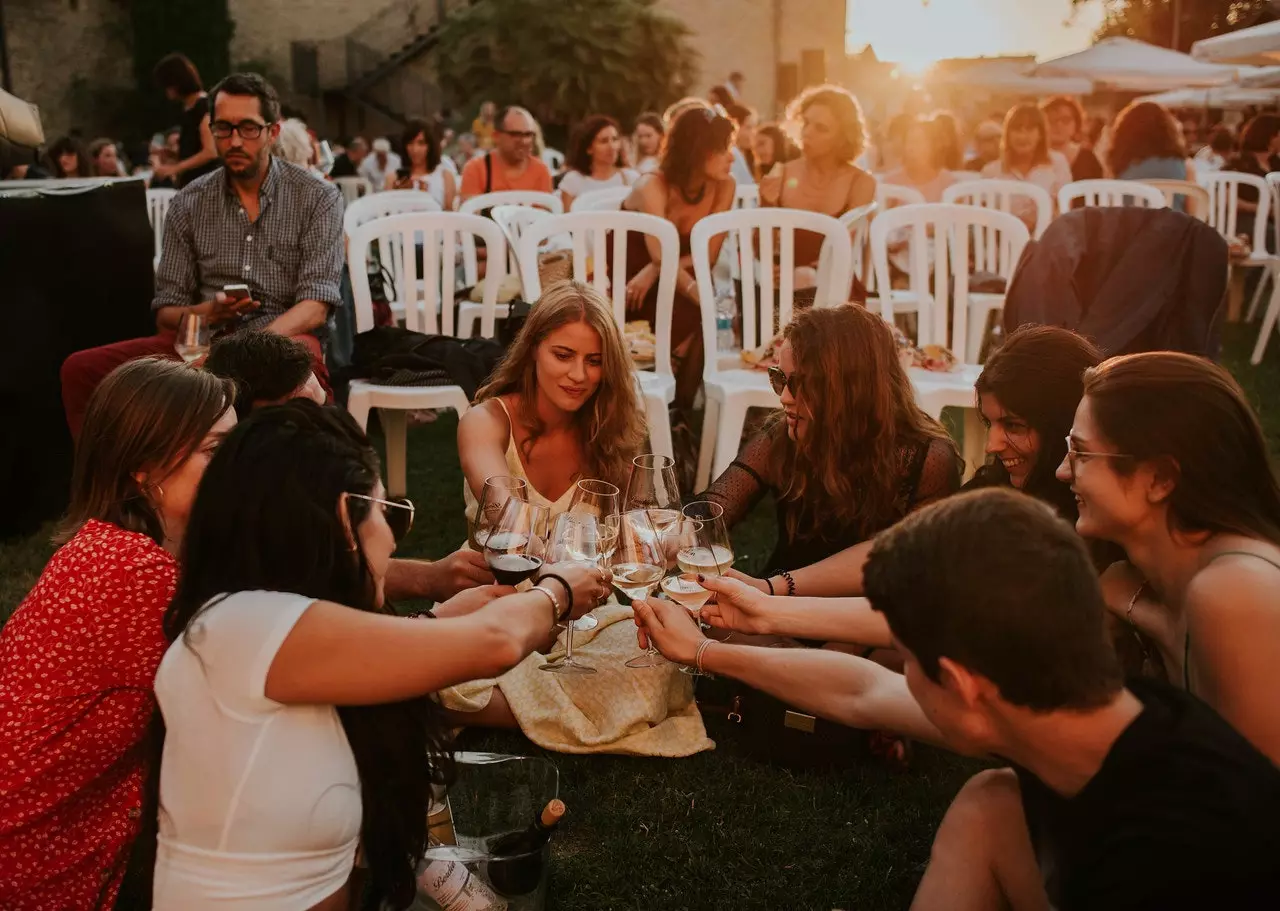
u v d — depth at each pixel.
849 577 2.73
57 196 4.62
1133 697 1.34
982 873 1.68
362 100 24.95
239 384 2.70
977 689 1.31
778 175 5.71
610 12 17.73
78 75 23.83
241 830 1.61
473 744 2.80
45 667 1.81
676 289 4.96
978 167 9.64
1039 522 1.30
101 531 1.89
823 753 2.68
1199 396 1.71
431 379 4.44
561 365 2.75
